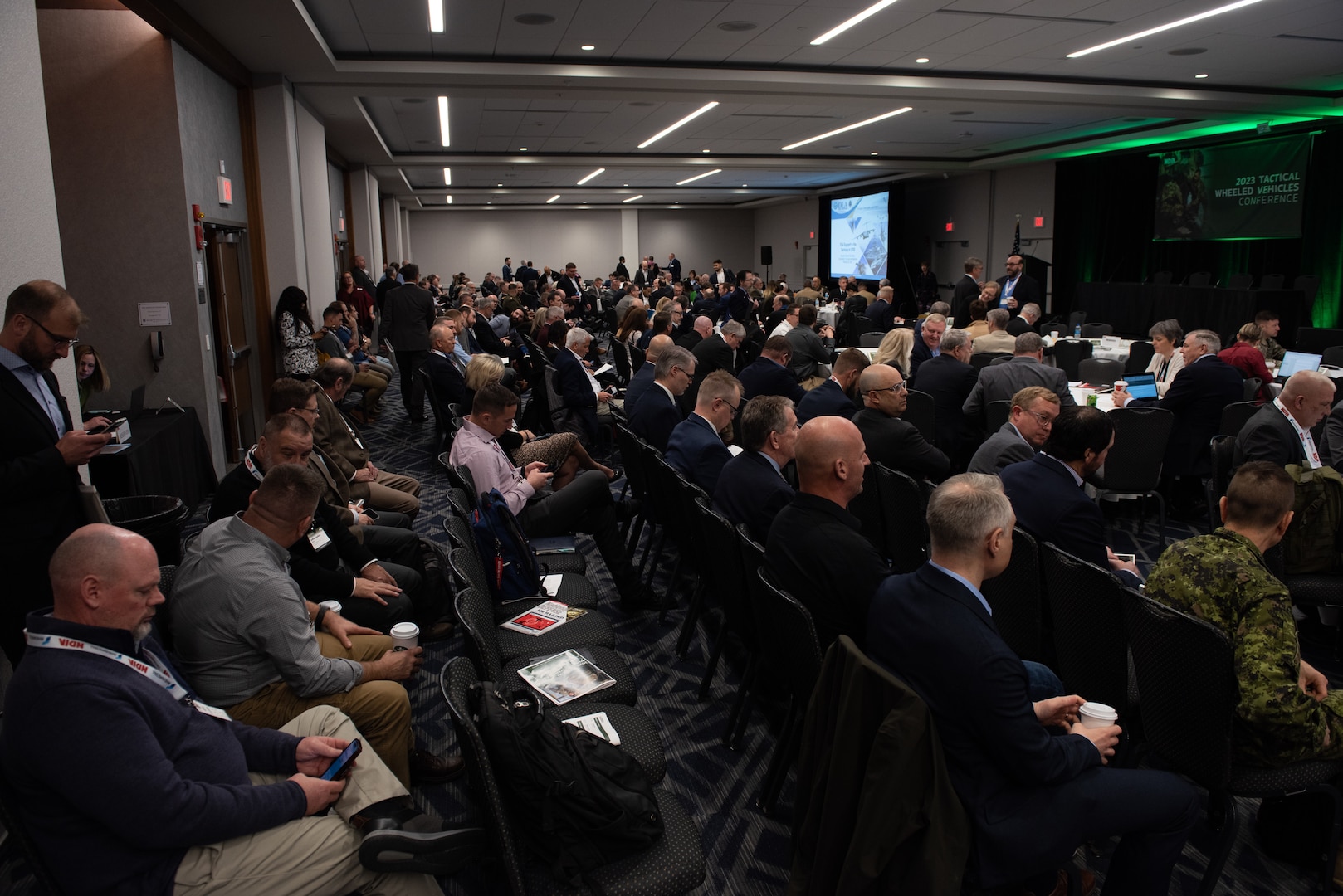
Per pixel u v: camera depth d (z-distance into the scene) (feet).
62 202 18.33
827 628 8.19
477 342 33.19
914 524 12.02
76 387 10.56
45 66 17.92
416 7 21.67
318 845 6.04
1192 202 45.91
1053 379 18.17
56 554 5.59
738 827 8.41
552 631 9.64
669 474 11.88
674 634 12.82
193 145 19.70
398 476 16.39
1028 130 43.83
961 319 38.34
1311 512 10.86
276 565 7.91
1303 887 7.54
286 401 12.61
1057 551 8.38
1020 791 6.08
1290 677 6.79
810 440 8.30
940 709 6.09
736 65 29.01
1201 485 18.70
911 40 25.86
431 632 12.54
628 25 23.80
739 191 79.87
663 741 9.95
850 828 5.87
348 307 31.24
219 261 21.90
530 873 6.05
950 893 5.56
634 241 96.94
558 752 6.25
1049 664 9.42
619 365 29.76
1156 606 6.91
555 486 15.66
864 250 69.97
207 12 18.60
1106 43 26.61
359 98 32.58
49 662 5.45
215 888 5.73
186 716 6.12
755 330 39.22
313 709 7.39
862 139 47.19
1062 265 54.19
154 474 15.46
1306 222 40.96
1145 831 6.38
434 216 94.63
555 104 35.27
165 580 8.40
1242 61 29.19
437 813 8.58
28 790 5.40
